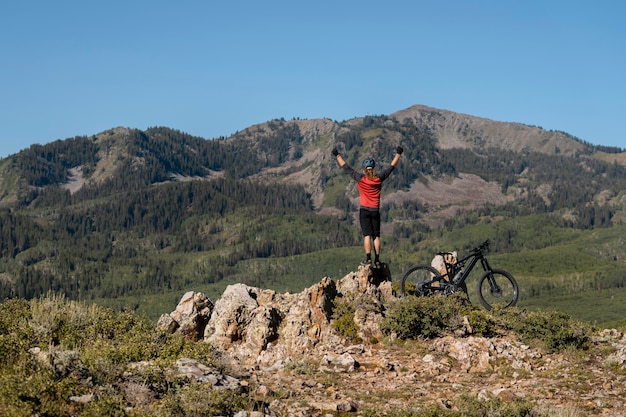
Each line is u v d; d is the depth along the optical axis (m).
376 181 15.83
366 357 13.60
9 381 8.00
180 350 11.85
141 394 8.89
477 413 9.47
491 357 13.25
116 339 12.64
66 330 12.12
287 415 9.32
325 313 15.09
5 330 11.24
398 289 16.95
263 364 14.27
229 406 9.04
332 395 10.73
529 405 9.59
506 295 15.93
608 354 13.55
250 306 15.86
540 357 13.50
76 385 8.53
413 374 12.33
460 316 14.88
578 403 10.40
